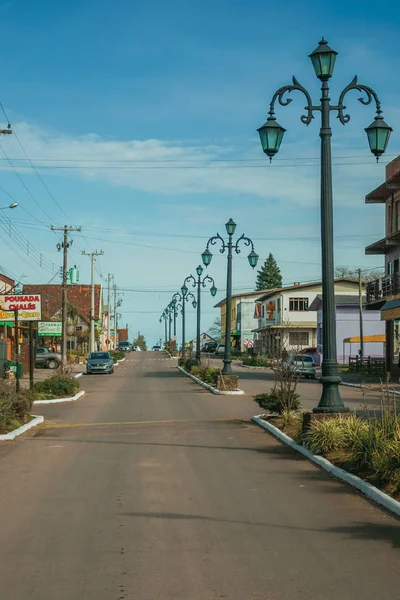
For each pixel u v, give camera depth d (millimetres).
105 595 5676
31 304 26281
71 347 83562
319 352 67125
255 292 106125
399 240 44344
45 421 20031
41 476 11047
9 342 47094
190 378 43906
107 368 52000
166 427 17844
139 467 11781
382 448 10234
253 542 7172
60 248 52062
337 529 7680
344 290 80000
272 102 13828
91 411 22969
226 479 10664
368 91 13820
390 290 43812
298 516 8297
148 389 34031
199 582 5961
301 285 80062
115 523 7984
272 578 6047
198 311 47969
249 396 28812
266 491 9766
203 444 14617
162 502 9078
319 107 13883
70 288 94625
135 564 6453
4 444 14820
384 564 6418
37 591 5781
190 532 7566
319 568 6316
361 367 49125
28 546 7082
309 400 25984
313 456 12312
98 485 10258
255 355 68250
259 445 14414
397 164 43969
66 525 7918
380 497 8883
